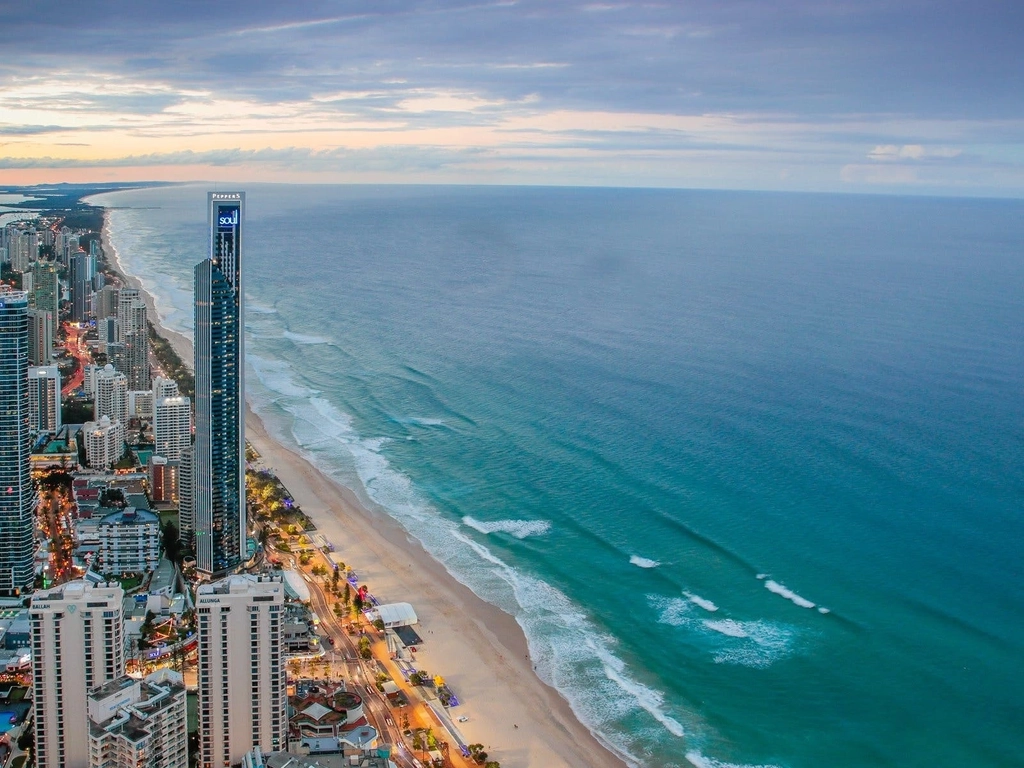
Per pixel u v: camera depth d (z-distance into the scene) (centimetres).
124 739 19462
